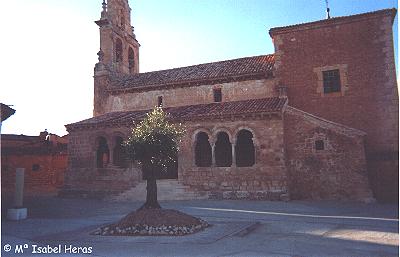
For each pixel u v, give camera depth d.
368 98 21.56
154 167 12.93
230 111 21.33
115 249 8.66
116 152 25.50
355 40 22.34
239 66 26.55
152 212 11.71
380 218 13.31
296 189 20.28
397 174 19.75
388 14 21.62
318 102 22.66
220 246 8.95
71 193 24.12
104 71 29.34
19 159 34.34
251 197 19.89
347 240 9.56
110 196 22.61
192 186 21.39
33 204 20.06
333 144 19.91
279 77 23.75
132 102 28.27
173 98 26.88
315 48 23.23
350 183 19.27
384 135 20.86
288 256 7.79
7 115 17.28
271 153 20.02
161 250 8.51
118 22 32.06
